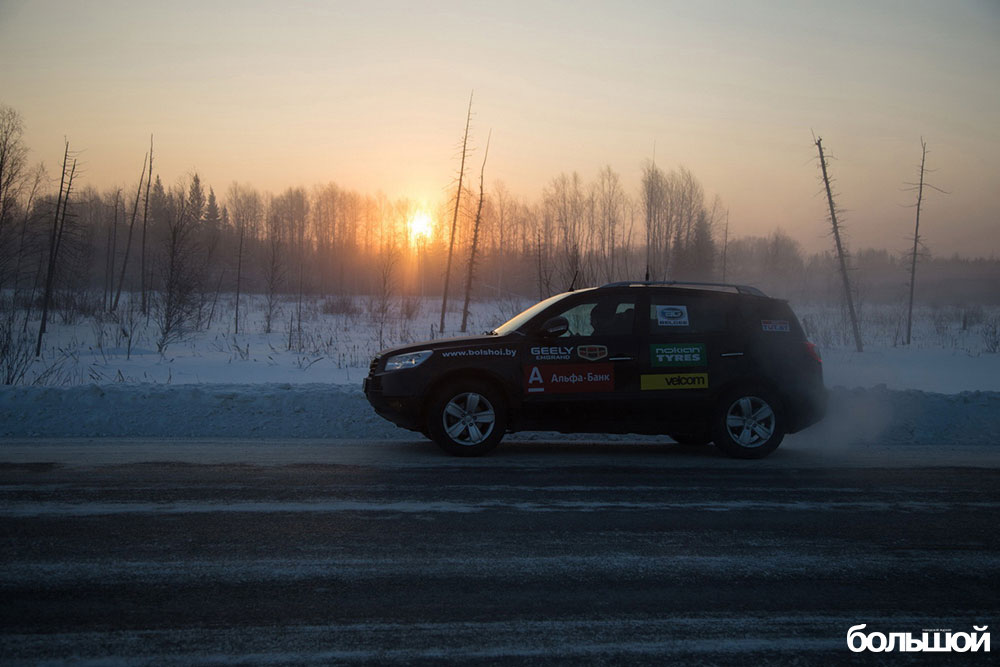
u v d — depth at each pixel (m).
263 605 3.85
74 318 30.86
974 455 8.48
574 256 24.50
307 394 9.92
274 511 5.60
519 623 3.69
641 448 8.72
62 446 8.02
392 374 7.75
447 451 7.78
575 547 4.89
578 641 3.49
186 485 6.35
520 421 7.77
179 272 26.31
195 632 3.50
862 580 4.38
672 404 7.86
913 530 5.41
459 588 4.14
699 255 56.72
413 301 41.53
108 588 4.03
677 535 5.19
